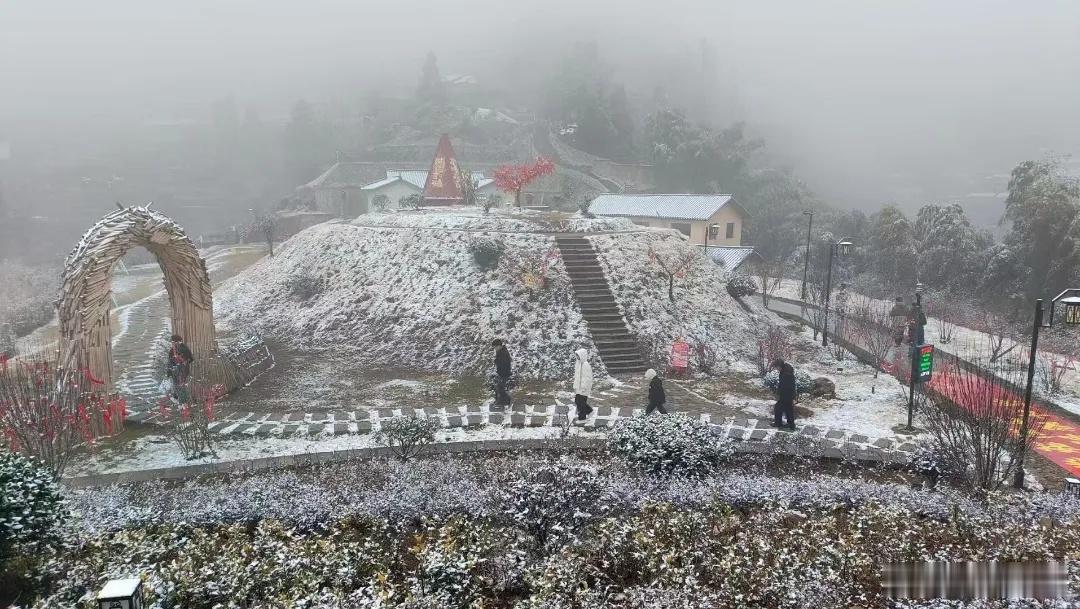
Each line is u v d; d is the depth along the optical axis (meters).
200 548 9.02
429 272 25.00
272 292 27.73
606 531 9.32
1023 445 12.28
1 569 8.42
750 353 22.91
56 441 12.36
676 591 7.98
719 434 14.51
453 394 18.19
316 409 16.84
